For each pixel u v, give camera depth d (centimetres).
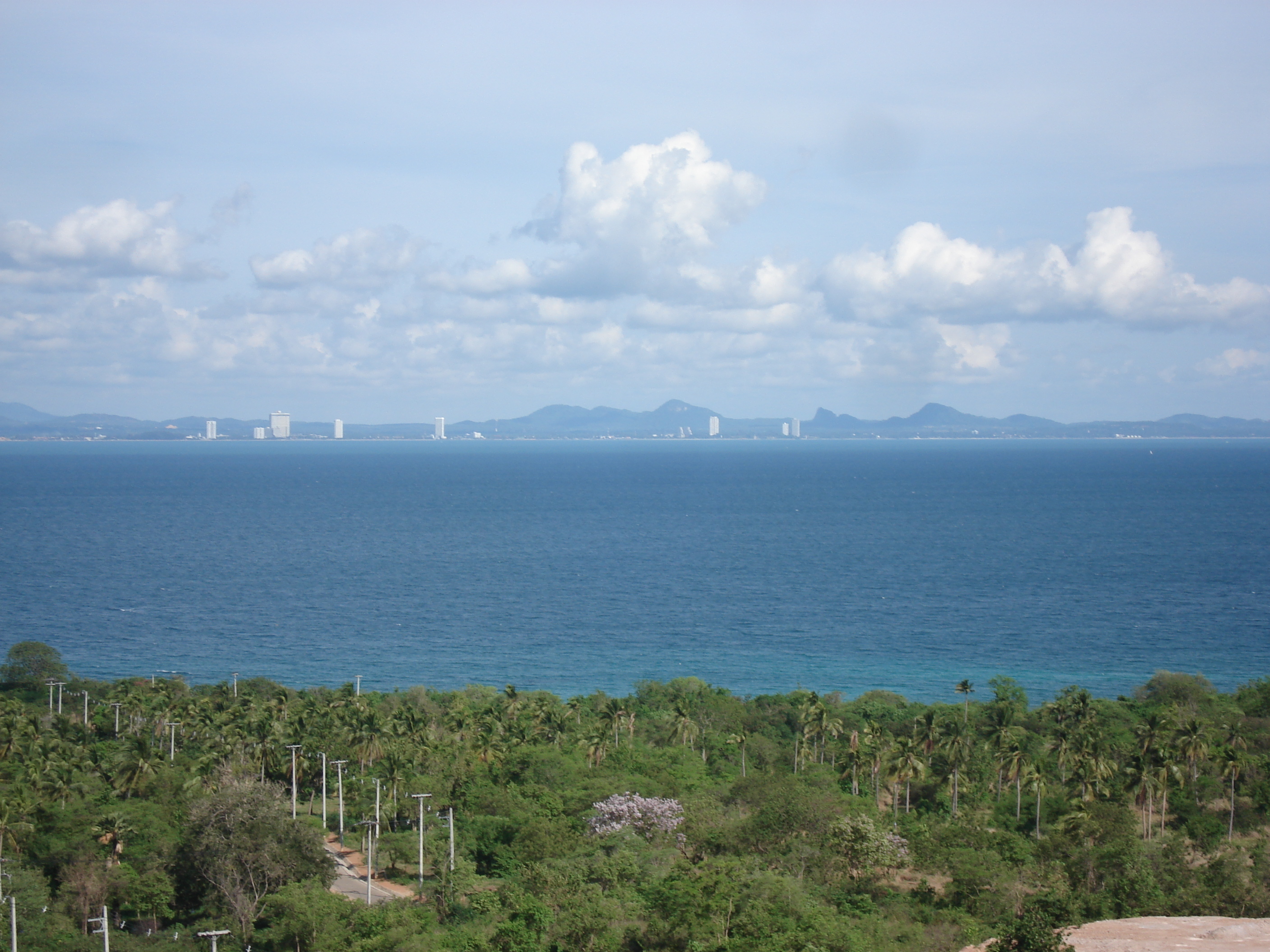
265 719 11331
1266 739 11631
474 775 10856
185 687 14650
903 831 9025
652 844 8969
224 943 7281
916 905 7712
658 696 15112
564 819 9356
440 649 19975
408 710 12356
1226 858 7919
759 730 13275
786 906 7019
